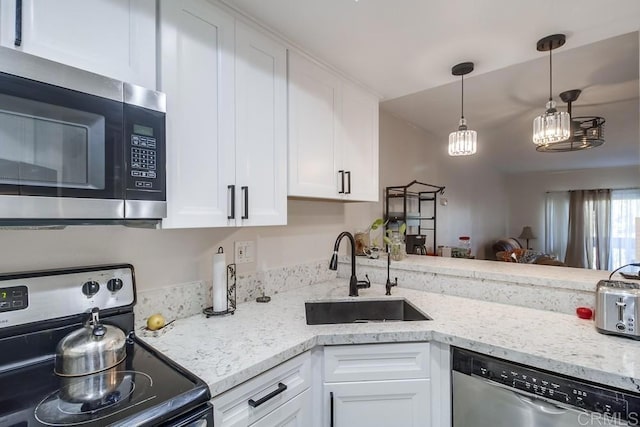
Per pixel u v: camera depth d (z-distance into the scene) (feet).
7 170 2.44
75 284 3.53
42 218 2.60
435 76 6.24
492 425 3.91
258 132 4.58
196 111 3.84
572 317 4.85
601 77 8.10
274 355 3.54
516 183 25.81
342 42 5.07
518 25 4.64
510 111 10.59
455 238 15.70
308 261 6.98
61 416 2.41
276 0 4.10
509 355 3.76
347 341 4.19
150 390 2.75
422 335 4.31
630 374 3.13
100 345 3.13
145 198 3.18
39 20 2.71
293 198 6.10
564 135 6.64
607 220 22.22
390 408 4.31
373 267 7.16
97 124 2.88
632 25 4.65
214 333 4.15
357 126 6.51
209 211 3.96
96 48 3.05
